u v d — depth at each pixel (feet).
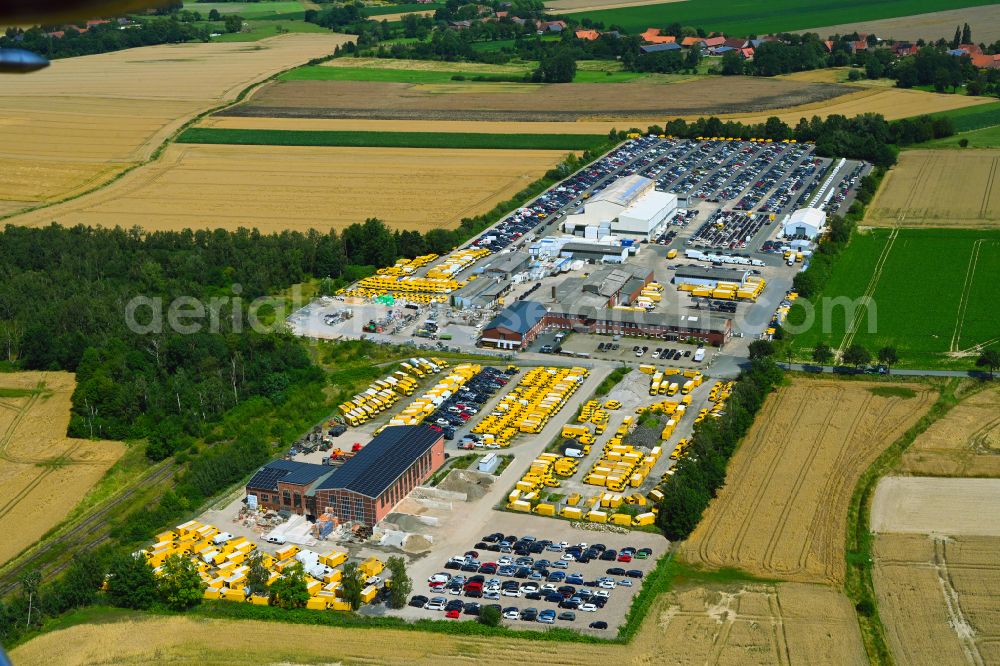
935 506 560.61
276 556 524.93
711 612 468.34
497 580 495.00
